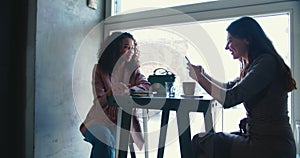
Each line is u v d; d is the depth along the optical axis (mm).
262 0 1631
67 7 1854
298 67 1527
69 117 1859
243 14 1683
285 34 1609
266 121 1067
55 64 1734
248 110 1131
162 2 1999
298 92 1515
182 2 1924
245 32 1193
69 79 1854
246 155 1035
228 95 1054
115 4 2270
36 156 1578
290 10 1558
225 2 1739
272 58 1104
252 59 1166
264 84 1056
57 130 1757
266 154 1019
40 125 1614
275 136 1044
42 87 1629
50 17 1697
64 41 1820
